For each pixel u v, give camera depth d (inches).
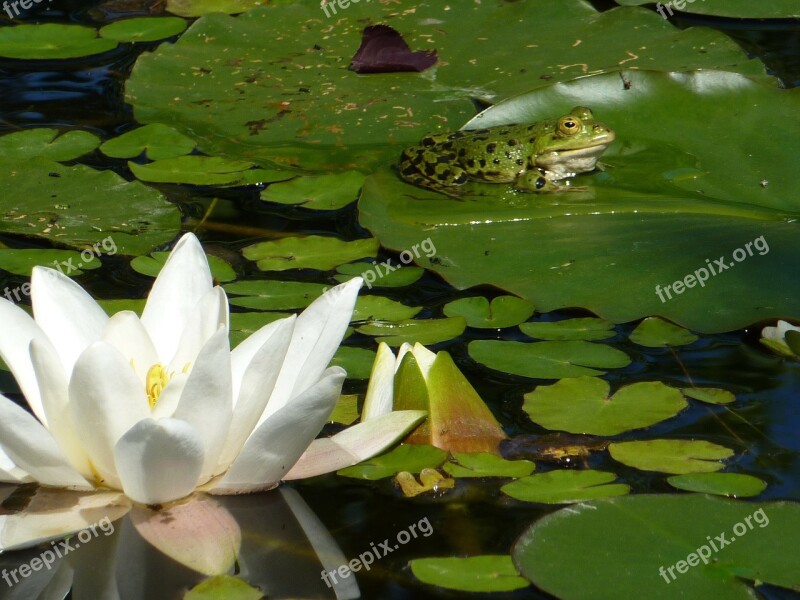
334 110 175.2
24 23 221.3
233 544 75.8
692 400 98.5
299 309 114.1
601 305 113.0
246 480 79.8
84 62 204.5
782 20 209.3
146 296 118.1
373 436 88.0
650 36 191.5
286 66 191.2
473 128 166.9
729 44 186.2
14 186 144.1
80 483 78.6
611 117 157.2
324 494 84.0
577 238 127.7
